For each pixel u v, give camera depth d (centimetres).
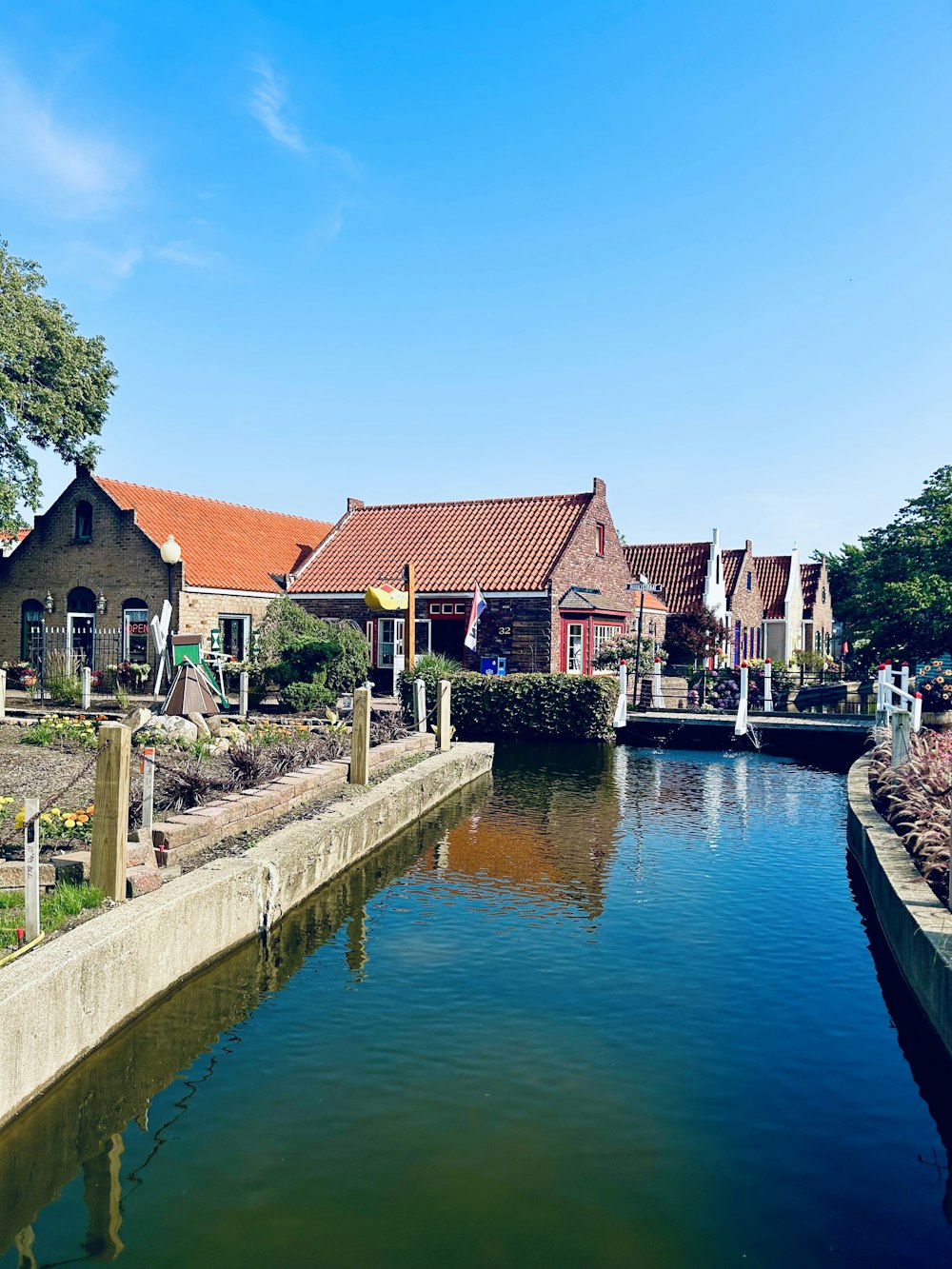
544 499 2984
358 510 3297
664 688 2938
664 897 1010
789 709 2886
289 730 1591
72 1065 575
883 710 1814
